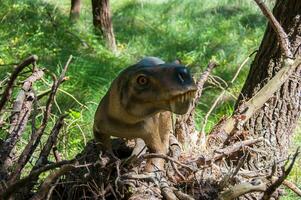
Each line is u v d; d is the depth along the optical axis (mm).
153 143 2553
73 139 4605
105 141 2604
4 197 2273
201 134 3320
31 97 2990
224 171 2959
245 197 3123
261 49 3902
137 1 13102
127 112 2293
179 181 2779
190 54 9820
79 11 11273
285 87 3660
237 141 3406
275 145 3619
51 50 8344
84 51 8922
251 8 12531
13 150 2809
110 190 2602
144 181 2562
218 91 7367
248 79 3945
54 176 2299
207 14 12375
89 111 5676
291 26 3783
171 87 2084
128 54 9961
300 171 4922
